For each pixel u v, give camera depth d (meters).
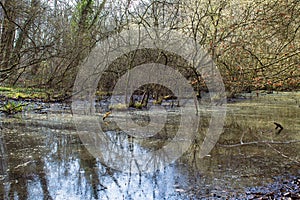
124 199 3.14
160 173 3.93
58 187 3.42
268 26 7.04
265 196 3.19
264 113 9.07
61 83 9.45
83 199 3.13
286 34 6.78
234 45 7.33
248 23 7.05
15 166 4.09
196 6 7.64
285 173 3.87
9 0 7.30
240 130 6.59
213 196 3.21
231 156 4.66
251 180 3.64
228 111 9.43
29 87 9.69
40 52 7.89
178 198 3.17
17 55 7.55
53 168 4.04
